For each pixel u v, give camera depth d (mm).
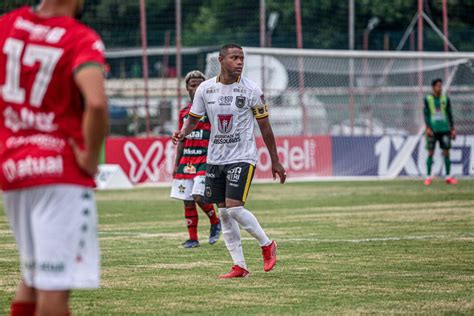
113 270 21656
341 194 47969
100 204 43344
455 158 61531
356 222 33438
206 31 89000
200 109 21156
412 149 61969
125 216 37156
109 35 84000
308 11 86375
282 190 51625
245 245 26688
